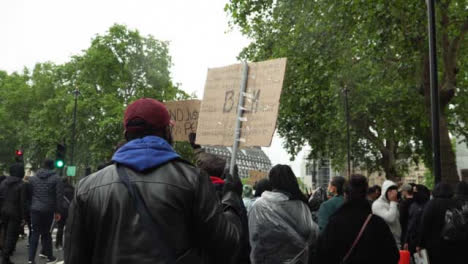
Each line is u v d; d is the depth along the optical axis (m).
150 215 2.11
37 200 9.46
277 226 4.72
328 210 6.87
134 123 2.38
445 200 6.00
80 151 52.03
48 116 53.50
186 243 2.15
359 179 4.49
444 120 16.59
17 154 23.30
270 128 5.01
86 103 50.47
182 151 52.91
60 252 12.54
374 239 4.32
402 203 9.29
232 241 2.23
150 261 2.06
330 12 17.53
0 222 10.87
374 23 16.33
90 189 2.21
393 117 32.75
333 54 19.27
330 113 28.97
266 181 7.12
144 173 2.19
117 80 53.28
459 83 25.34
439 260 5.95
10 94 63.59
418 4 15.62
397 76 21.30
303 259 4.73
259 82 5.20
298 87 24.47
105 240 2.13
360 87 26.77
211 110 5.54
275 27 21.73
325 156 37.53
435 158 10.71
